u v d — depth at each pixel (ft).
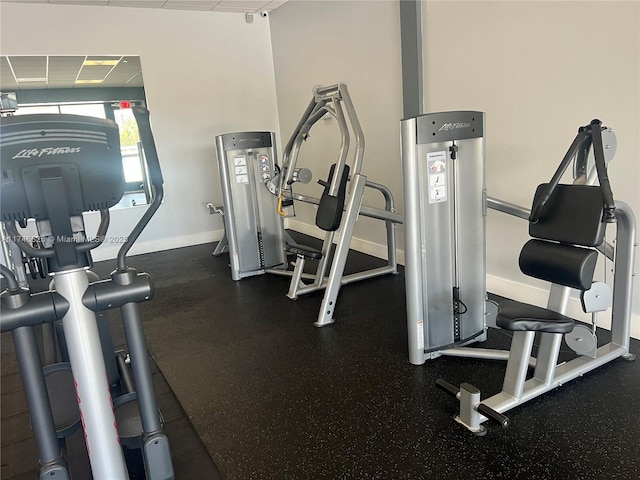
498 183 10.59
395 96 13.15
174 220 18.65
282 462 5.88
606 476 5.24
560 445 5.79
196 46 17.99
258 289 12.85
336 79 15.56
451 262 7.96
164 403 7.46
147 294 4.88
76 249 4.46
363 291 11.94
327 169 16.93
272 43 19.24
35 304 4.42
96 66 16.60
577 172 6.73
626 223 7.24
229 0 16.71
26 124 3.83
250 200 13.65
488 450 5.80
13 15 15.15
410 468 5.60
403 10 11.89
